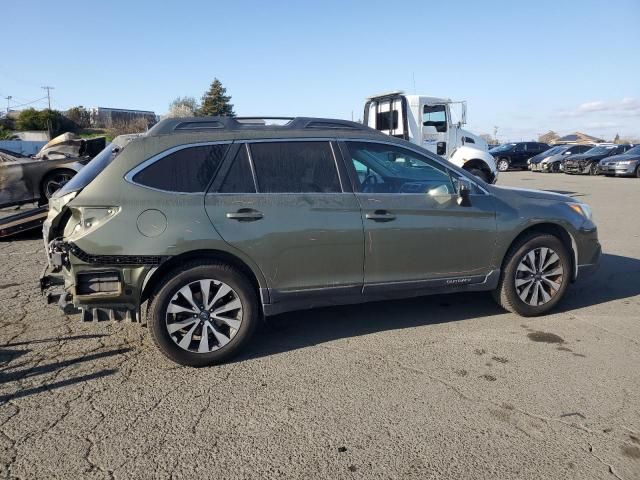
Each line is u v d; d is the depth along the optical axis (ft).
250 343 14.01
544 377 11.85
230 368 12.48
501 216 14.90
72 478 8.42
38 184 34.78
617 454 9.00
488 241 14.79
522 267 15.34
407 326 15.12
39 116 184.75
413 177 14.51
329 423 10.02
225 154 12.86
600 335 14.35
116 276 11.95
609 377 11.83
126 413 10.39
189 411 10.47
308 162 13.50
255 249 12.60
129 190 12.05
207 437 9.57
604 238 28.17
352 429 9.81
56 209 13.58
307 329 14.99
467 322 15.40
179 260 12.42
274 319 15.84
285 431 9.76
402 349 13.48
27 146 122.01
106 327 15.15
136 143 12.51
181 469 8.66
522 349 13.42
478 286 15.08
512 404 10.68
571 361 12.69
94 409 10.55
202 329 12.48
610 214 36.58
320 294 13.42
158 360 12.92
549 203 15.71
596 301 17.35
